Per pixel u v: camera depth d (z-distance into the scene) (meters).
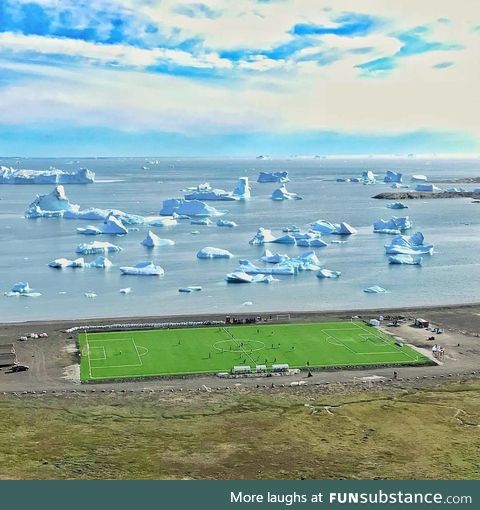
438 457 75.19
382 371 104.25
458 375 102.44
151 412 87.62
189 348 114.88
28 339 120.56
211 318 135.38
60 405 89.94
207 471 71.75
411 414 87.06
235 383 98.69
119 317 138.12
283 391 95.38
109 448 77.12
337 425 83.75
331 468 72.56
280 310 147.75
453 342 119.56
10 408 88.62
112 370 103.81
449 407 89.44
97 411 87.88
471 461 74.19
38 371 103.44
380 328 128.00
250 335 122.62
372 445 78.19
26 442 78.44
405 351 113.50
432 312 141.88
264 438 80.00
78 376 101.19
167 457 75.00
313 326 128.88
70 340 119.94
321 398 92.69
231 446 77.81
